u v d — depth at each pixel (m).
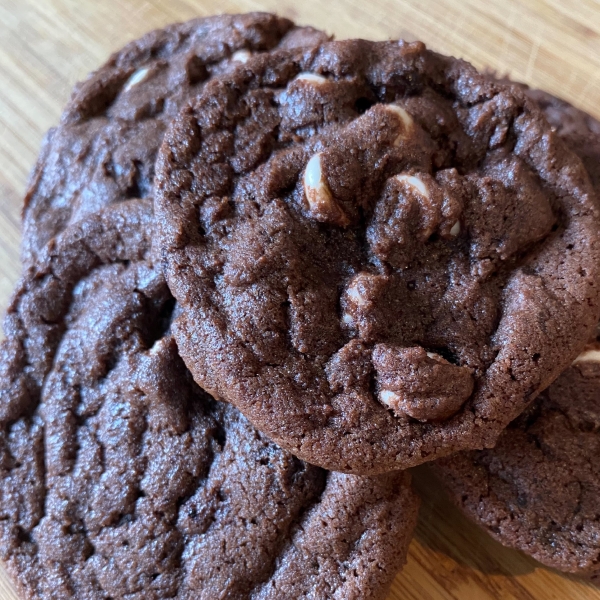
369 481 0.12
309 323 0.11
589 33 0.18
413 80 0.12
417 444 0.11
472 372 0.11
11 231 0.18
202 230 0.12
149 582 0.12
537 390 0.11
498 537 0.13
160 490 0.13
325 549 0.12
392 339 0.11
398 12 0.19
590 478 0.13
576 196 0.12
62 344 0.14
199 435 0.13
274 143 0.12
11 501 0.13
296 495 0.12
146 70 0.16
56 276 0.14
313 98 0.12
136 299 0.13
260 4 0.20
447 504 0.15
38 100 0.20
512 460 0.13
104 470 0.13
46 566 0.13
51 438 0.13
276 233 0.11
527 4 0.19
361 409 0.11
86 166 0.15
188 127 0.12
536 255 0.12
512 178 0.12
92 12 0.20
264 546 0.12
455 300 0.11
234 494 0.12
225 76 0.12
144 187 0.15
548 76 0.18
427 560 0.15
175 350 0.13
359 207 0.11
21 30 0.20
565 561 0.13
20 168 0.19
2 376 0.14
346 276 0.11
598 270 0.11
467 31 0.19
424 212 0.11
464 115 0.12
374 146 0.12
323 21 0.19
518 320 0.11
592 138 0.15
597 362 0.13
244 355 0.11
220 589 0.12
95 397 0.13
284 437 0.11
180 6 0.20
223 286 0.11
